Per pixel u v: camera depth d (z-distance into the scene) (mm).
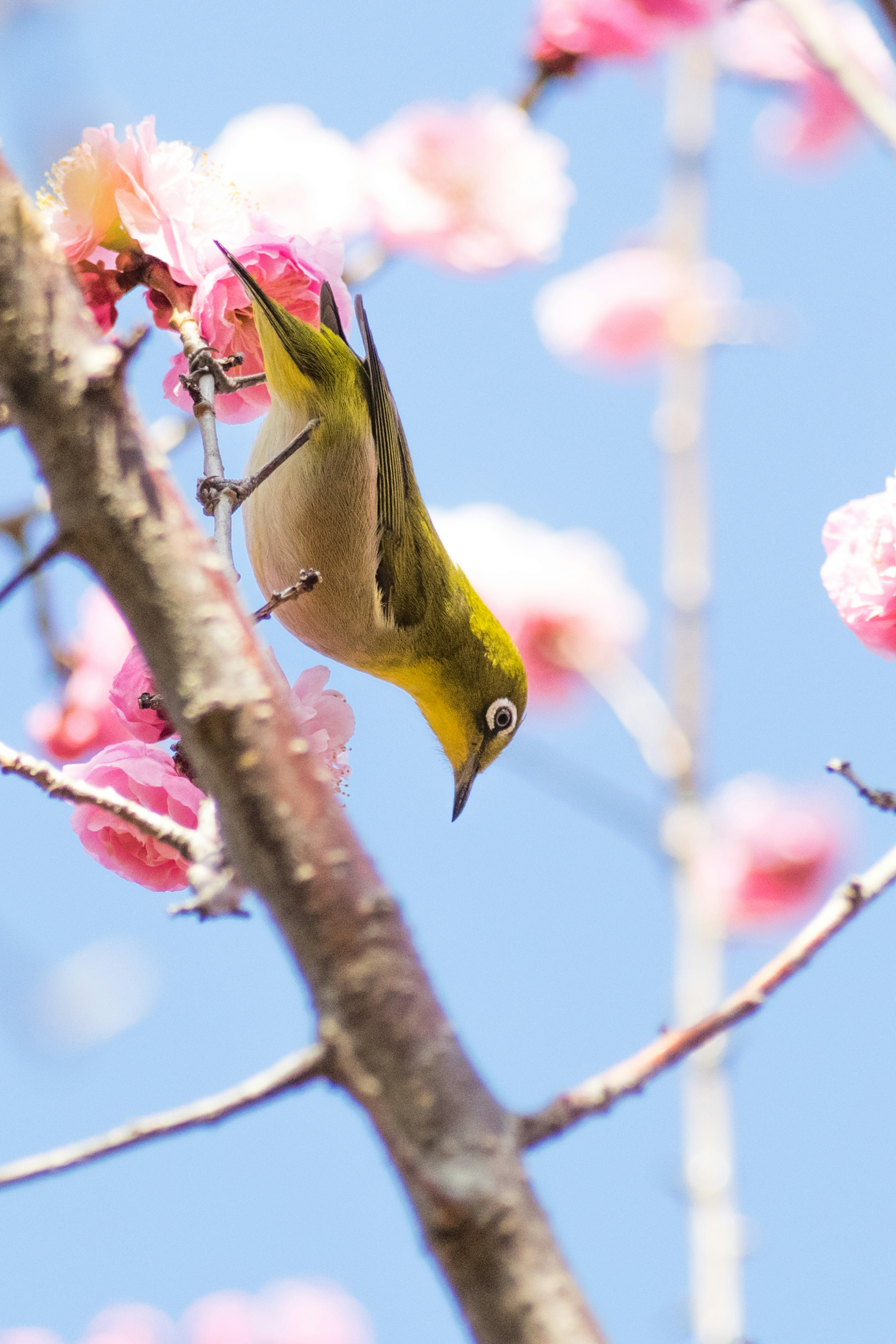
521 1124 3340
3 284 3469
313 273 8094
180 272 7223
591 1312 3033
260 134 11242
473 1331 3035
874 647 6824
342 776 6566
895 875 4320
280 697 3389
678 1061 3828
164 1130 3457
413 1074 3129
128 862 6465
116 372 3434
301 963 3250
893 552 6812
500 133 11789
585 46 11281
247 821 3271
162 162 7277
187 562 3436
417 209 11484
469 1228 3023
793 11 7375
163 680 3400
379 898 3242
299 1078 3293
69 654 8516
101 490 3414
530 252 11750
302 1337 13406
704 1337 10180
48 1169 3477
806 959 4211
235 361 7258
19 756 4688
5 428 4441
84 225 7141
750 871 13156
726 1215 10633
